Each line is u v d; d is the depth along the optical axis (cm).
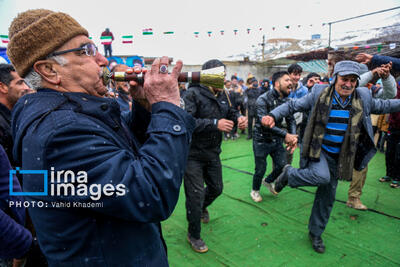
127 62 601
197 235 245
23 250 103
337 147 229
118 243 76
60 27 75
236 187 392
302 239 261
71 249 73
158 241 92
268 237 265
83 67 80
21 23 74
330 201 238
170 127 78
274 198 353
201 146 238
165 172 73
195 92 242
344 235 267
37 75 78
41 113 71
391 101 223
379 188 385
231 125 228
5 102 170
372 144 223
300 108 239
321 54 1042
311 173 226
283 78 311
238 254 241
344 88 210
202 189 243
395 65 248
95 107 78
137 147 97
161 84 82
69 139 66
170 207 77
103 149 70
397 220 295
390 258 232
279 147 334
